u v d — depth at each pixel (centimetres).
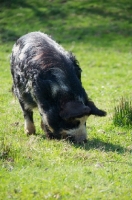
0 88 2189
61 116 1266
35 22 3681
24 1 4091
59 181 1132
